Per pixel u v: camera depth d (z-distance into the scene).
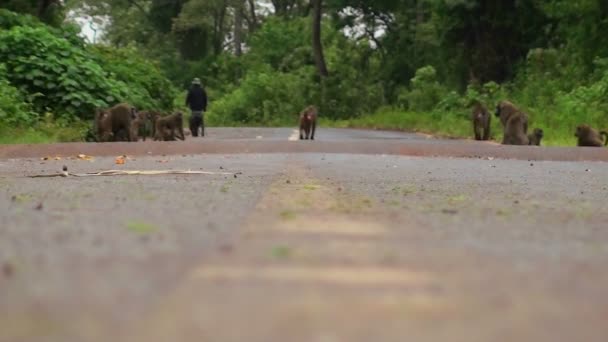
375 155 17.83
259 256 3.33
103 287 2.68
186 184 8.61
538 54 41.59
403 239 4.08
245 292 2.61
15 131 20.23
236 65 78.31
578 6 37.91
